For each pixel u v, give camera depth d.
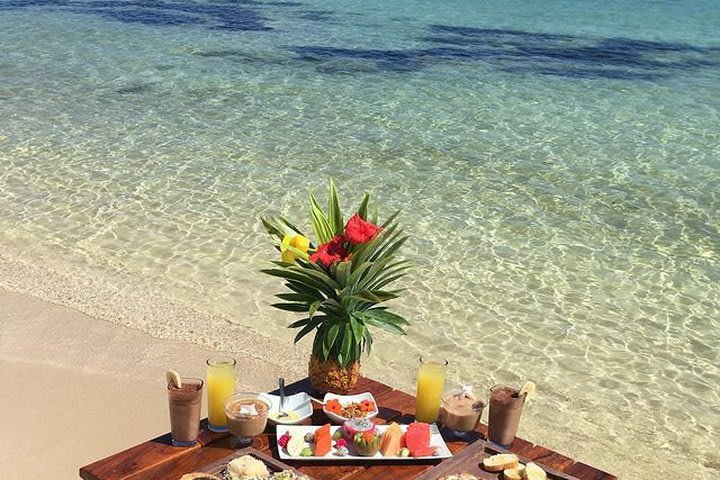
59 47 19.05
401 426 4.02
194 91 15.53
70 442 5.28
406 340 7.19
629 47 22.41
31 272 7.94
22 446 5.20
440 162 12.09
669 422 6.29
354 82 16.83
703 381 6.91
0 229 8.92
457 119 14.50
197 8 25.78
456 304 7.89
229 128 13.26
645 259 9.16
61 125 12.97
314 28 22.88
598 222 10.12
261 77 16.86
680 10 30.72
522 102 15.93
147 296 7.61
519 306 7.94
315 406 4.22
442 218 9.97
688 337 7.59
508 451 3.86
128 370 6.27
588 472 3.80
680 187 11.50
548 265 8.86
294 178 11.04
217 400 3.85
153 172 10.97
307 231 9.30
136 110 14.08
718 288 8.55
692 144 13.60
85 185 10.37
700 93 17.27
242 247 8.80
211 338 6.91
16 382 5.97
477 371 6.79
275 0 28.25
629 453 5.85
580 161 12.48
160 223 9.31
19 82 15.66
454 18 26.03
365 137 13.13
